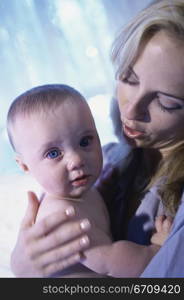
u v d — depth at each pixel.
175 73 0.63
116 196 0.87
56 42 2.04
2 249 1.34
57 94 0.73
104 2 2.04
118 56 0.71
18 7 1.94
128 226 0.77
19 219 1.53
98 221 0.76
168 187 0.72
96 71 2.15
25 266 0.70
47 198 0.75
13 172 2.03
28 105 0.72
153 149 0.80
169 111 0.68
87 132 0.72
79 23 2.05
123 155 0.90
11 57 2.00
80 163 0.70
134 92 0.69
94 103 2.09
